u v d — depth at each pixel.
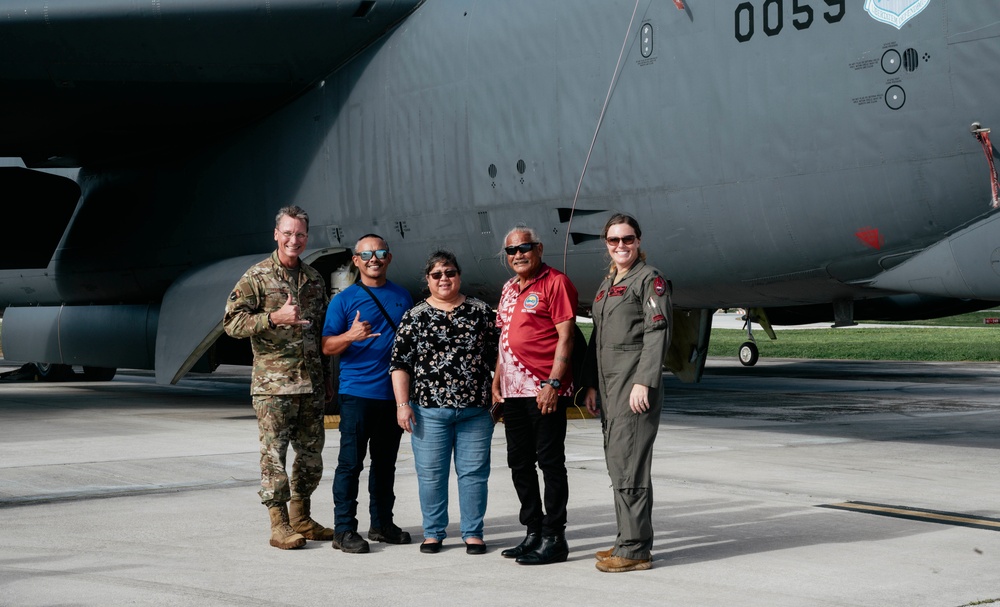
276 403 6.14
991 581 5.21
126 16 12.86
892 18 9.27
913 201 9.40
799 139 9.84
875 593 4.98
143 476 8.77
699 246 10.80
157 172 17.25
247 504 7.49
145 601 4.86
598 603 4.85
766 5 9.98
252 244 15.51
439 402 5.87
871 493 7.82
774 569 5.48
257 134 15.34
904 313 20.75
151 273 17.38
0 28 12.88
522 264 5.75
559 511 5.71
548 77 11.56
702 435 11.67
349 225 14.03
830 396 17.41
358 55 13.80
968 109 8.95
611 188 11.14
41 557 5.81
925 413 14.30
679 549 5.97
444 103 12.61
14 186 18.27
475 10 12.41
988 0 8.83
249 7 13.02
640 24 10.84
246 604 4.82
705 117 10.38
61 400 17.09
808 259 10.27
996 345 35.41
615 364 5.51
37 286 19.77
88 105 14.55
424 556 5.92
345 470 6.12
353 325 5.99
